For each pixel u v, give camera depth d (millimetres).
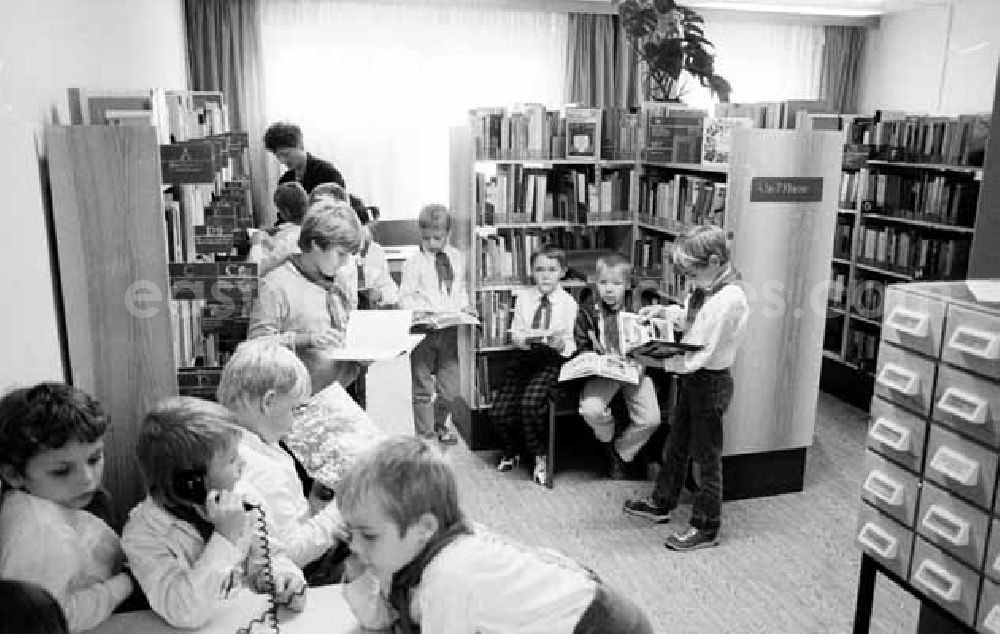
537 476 4230
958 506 2100
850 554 3541
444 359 4641
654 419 4062
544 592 1372
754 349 3828
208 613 1497
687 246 3361
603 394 4105
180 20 6176
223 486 1534
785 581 3318
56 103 2260
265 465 1827
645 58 5168
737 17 8180
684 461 3732
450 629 1270
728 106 5180
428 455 1326
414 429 4906
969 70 7633
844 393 5723
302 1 6949
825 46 8594
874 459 2400
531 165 4594
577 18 7566
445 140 7574
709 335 3314
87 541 1522
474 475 4332
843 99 8789
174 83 5465
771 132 3609
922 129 5168
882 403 2355
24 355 1807
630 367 4020
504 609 1318
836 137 3721
